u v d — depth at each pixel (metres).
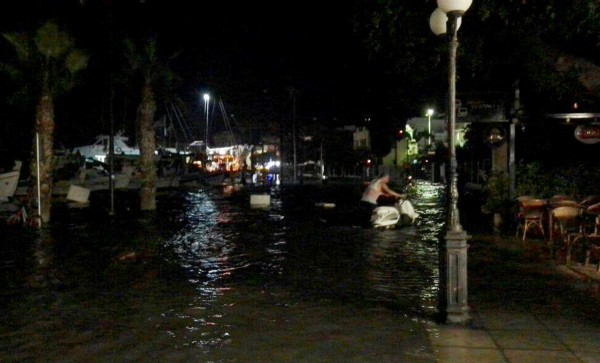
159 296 11.15
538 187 19.14
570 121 18.64
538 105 20.38
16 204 28.64
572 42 16.19
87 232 20.98
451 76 8.94
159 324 9.32
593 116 17.66
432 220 23.44
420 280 12.30
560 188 18.73
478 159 39.75
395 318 9.41
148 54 28.50
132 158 57.44
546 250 15.27
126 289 11.77
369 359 7.62
